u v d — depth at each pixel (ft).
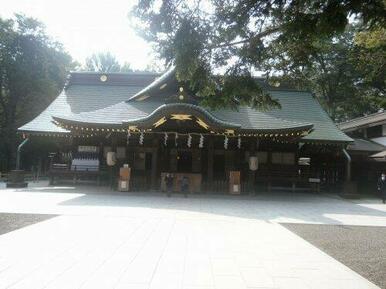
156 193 75.77
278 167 90.33
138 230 35.58
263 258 26.63
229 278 21.70
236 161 89.20
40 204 53.83
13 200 57.93
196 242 31.09
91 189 80.53
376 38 32.17
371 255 28.99
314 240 34.83
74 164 92.27
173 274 22.02
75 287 19.22
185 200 65.82
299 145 90.07
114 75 109.19
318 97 153.07
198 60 24.89
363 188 97.71
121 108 85.76
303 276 22.59
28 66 140.15
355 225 44.62
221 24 23.57
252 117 82.43
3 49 138.31
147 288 19.40
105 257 25.27
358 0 17.62
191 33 23.11
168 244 29.89
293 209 58.80
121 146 91.50
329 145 88.53
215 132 75.25
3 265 22.91
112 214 45.78
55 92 151.23
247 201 68.28
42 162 130.82
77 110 98.12
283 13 21.65
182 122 77.36
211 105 26.21
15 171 82.48
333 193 91.86
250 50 24.25
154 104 88.12
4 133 140.56
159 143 89.71
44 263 23.48
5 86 148.77
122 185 76.79
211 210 53.52
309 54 25.94
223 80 25.57
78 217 42.60
